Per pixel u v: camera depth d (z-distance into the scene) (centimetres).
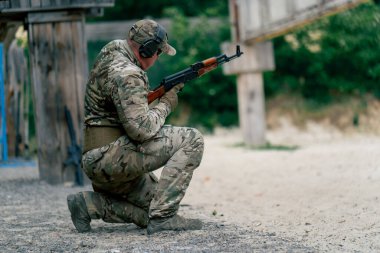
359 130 2208
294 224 756
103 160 634
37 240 657
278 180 1207
